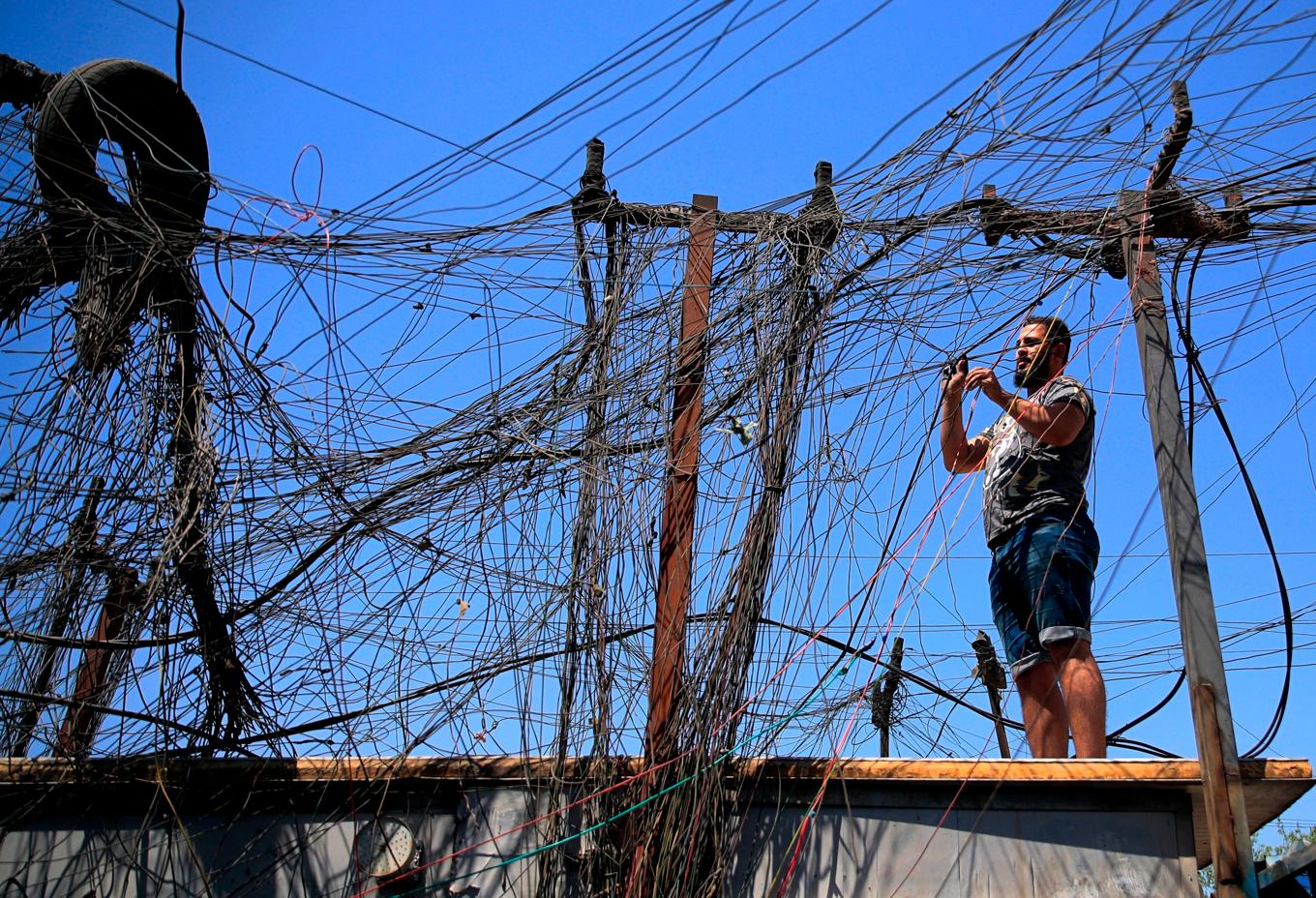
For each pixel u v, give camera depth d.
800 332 5.23
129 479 5.26
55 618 5.14
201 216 6.05
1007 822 4.17
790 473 4.96
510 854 4.39
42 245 5.59
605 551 4.89
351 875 4.45
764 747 4.39
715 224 5.63
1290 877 4.94
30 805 4.68
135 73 5.93
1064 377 5.08
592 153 5.94
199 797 4.66
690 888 4.14
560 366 5.51
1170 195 5.24
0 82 5.84
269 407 5.52
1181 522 4.55
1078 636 4.65
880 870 4.14
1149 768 4.10
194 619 5.39
